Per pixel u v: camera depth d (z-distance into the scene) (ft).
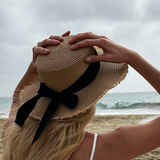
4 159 4.17
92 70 4.27
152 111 56.75
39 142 3.73
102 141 3.71
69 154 3.61
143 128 3.78
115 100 122.83
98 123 28.96
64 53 4.12
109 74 4.39
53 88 4.21
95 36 4.13
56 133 3.76
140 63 3.83
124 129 3.78
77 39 4.16
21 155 3.83
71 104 3.87
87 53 4.10
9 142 4.00
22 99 5.04
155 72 3.81
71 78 4.09
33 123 4.11
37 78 5.57
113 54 3.86
